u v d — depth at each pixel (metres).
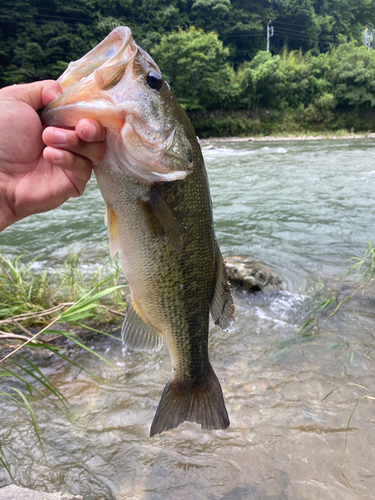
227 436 0.40
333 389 0.47
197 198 0.30
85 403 0.45
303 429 0.41
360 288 0.76
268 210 1.48
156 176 0.26
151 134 0.25
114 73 0.24
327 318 0.65
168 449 0.39
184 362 0.34
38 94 0.26
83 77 0.26
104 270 0.87
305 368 0.51
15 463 0.37
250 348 0.56
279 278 0.79
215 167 2.87
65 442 0.40
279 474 0.36
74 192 0.28
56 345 0.58
